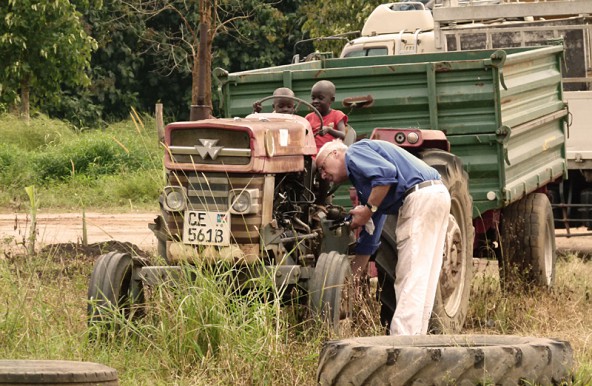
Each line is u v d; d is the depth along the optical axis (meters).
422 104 11.26
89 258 12.58
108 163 26.84
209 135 8.57
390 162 9.09
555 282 13.20
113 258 8.80
